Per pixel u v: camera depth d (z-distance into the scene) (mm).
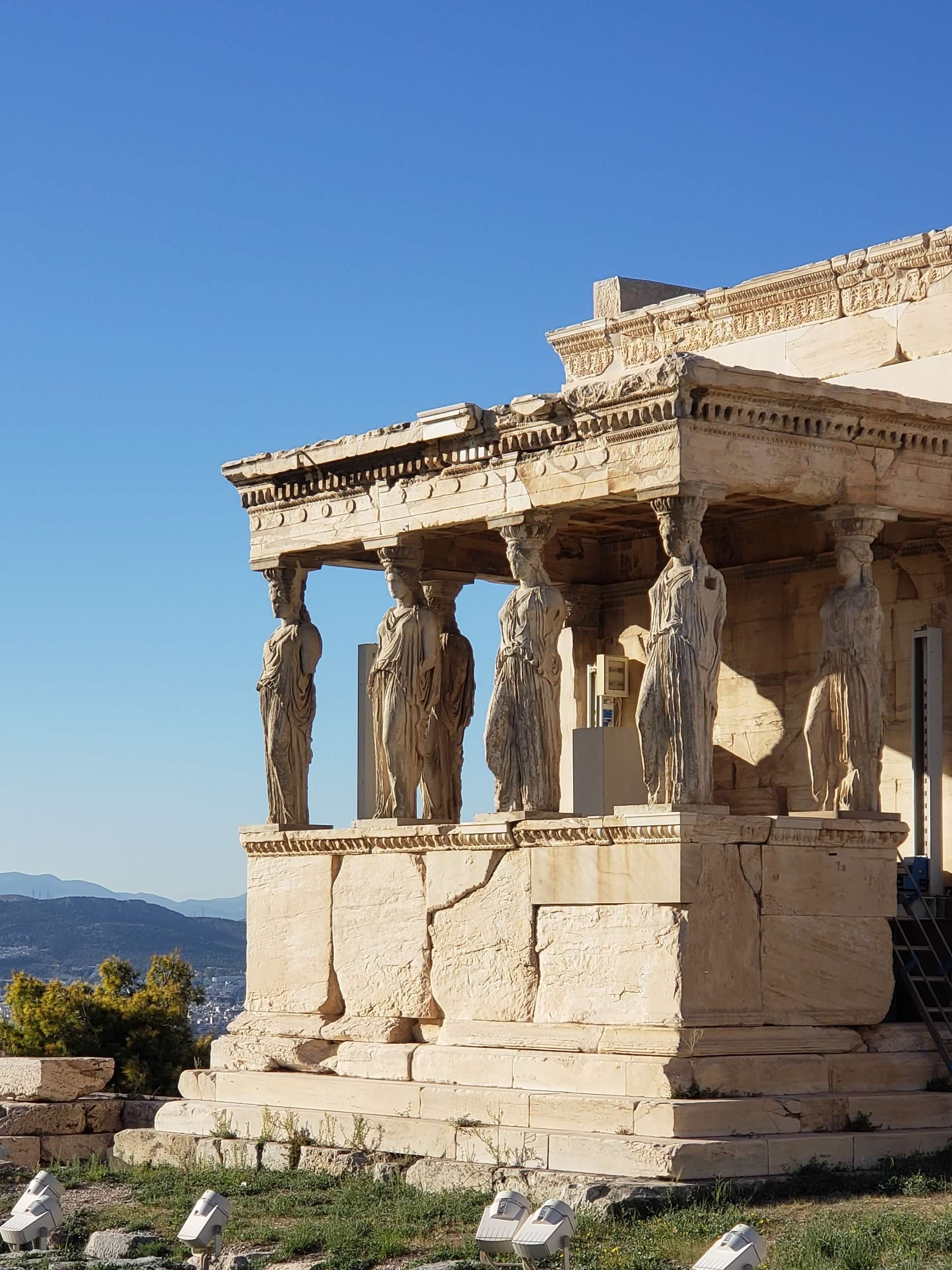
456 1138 21156
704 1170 19281
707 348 27734
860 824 21734
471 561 26312
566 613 23141
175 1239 19656
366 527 24828
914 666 24156
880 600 23719
